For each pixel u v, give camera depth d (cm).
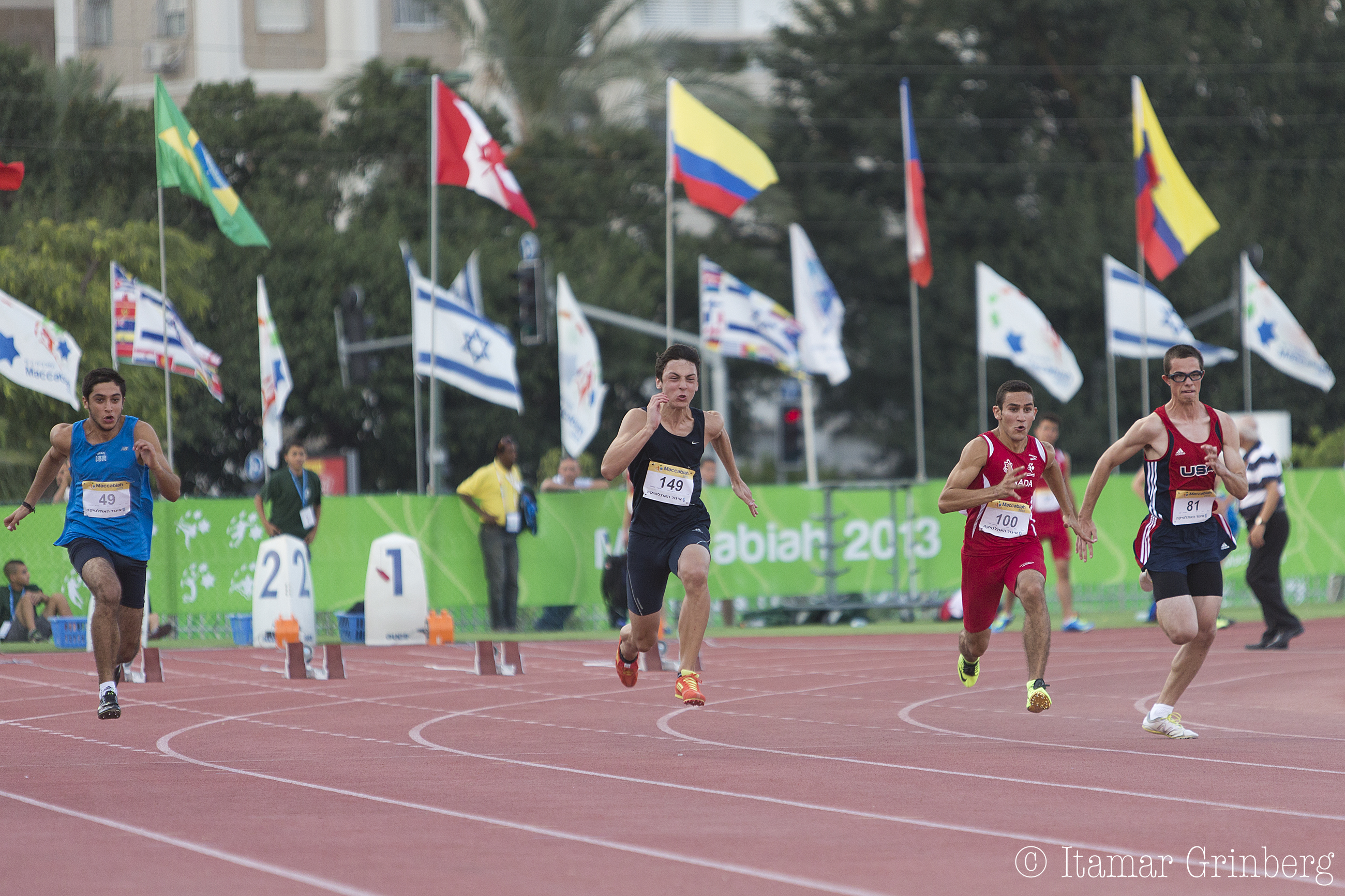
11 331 5844
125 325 6069
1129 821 2242
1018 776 2688
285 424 14738
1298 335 8525
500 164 7050
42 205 13062
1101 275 16750
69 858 1967
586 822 2239
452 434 14875
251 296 14012
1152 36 17350
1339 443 11006
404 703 3978
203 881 1836
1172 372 3247
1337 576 7556
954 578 7069
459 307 6988
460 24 15462
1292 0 17388
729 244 17500
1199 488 3234
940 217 17788
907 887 1817
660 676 4712
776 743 3162
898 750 3041
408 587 6022
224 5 18662
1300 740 3186
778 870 1909
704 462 6994
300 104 15350
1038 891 1795
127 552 3459
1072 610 6400
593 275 15512
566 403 7050
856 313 18588
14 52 13862
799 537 6906
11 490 8594
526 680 4581
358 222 14925
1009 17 17975
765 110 16225
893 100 18375
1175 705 3819
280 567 5891
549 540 6638
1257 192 16612
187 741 3197
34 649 5809
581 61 15675
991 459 3319
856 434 19250
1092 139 18075
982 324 8031
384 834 2142
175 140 6238
